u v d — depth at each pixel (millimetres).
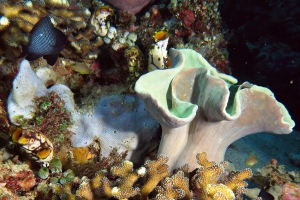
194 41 586
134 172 272
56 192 299
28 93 370
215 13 617
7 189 295
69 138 405
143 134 419
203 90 282
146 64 453
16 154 352
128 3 598
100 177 298
